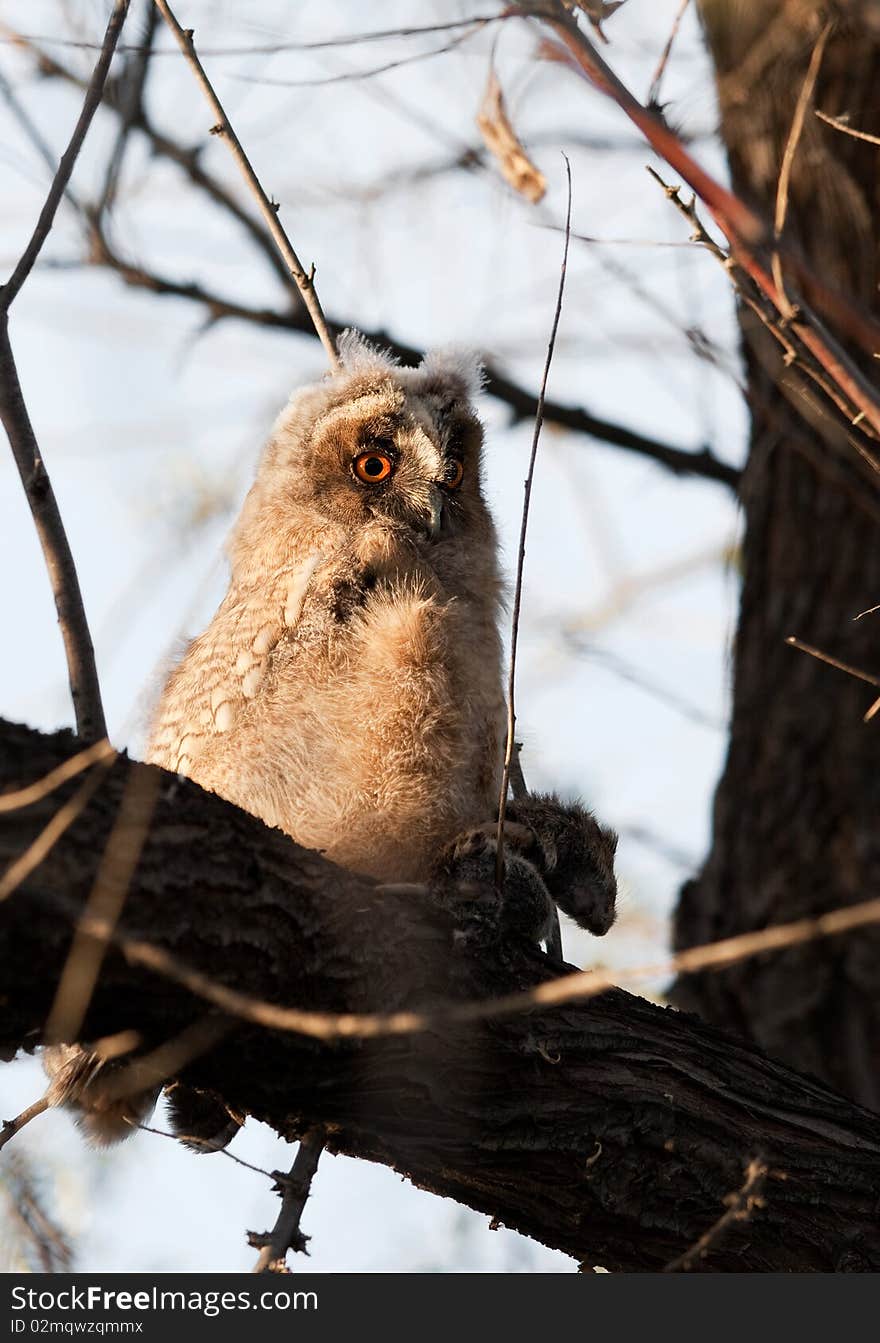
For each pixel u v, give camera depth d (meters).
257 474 10.98
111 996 6.57
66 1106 8.04
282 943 6.93
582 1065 7.86
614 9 7.64
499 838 7.74
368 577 9.78
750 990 12.91
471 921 7.64
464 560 11.05
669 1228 7.91
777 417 12.73
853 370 6.85
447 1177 7.93
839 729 13.09
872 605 13.23
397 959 7.32
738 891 13.24
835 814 12.91
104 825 6.46
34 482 7.58
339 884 7.25
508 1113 7.66
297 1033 7.09
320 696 9.15
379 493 10.74
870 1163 8.18
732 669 13.88
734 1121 8.06
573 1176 7.81
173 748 9.53
